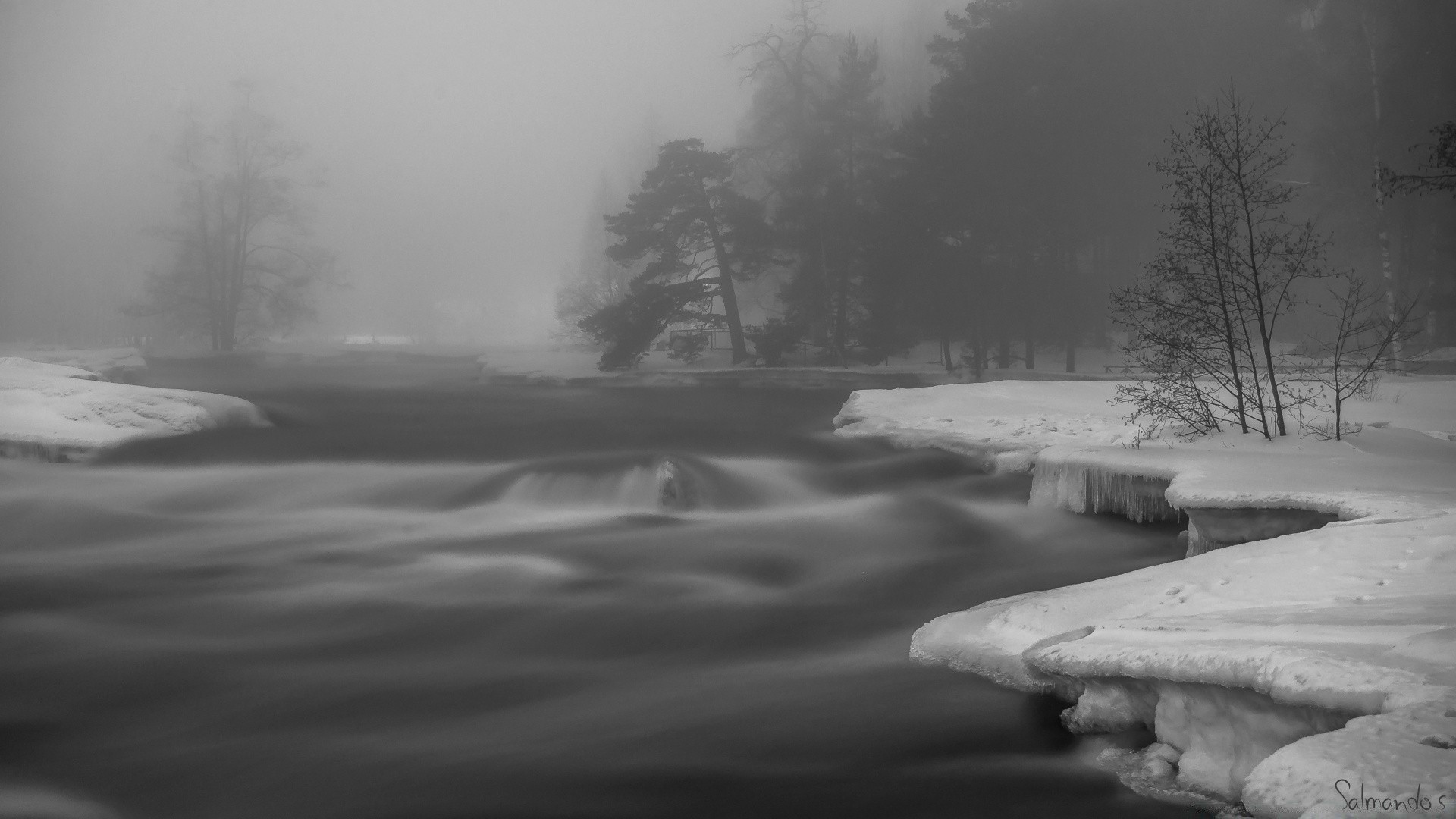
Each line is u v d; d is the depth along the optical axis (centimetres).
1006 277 4519
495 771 729
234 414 2317
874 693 819
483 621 1130
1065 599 846
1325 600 712
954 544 1397
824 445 2031
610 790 688
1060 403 2164
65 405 2152
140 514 1648
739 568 1334
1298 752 452
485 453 2214
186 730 838
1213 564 852
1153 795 596
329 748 789
